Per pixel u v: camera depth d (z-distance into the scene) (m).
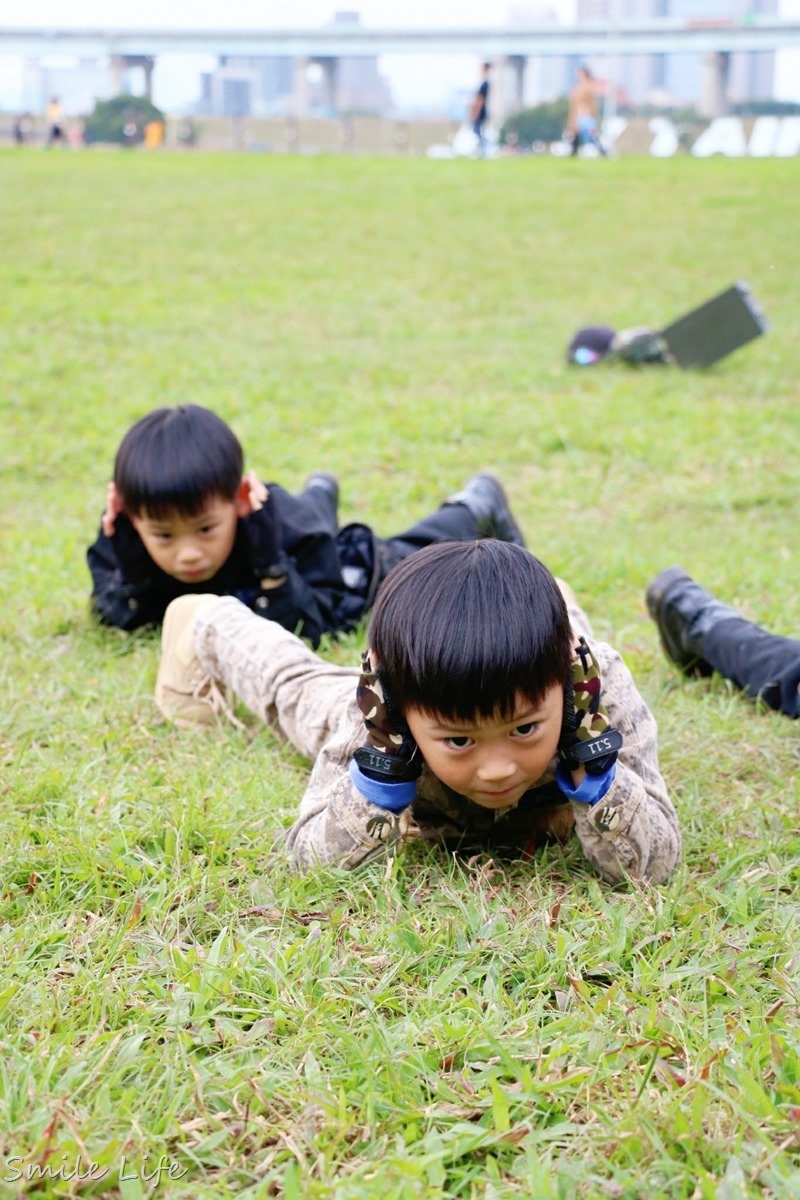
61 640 4.24
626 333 9.52
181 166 23.95
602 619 4.45
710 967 2.24
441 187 20.42
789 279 13.39
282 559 4.03
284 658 3.25
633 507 6.23
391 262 14.28
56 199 18.09
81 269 13.17
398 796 2.54
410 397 8.46
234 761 3.19
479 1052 2.05
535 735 2.37
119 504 4.01
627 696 2.75
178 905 2.52
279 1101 1.96
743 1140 1.83
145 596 4.19
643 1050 2.02
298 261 14.19
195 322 11.03
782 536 5.70
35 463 6.96
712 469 6.90
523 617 2.30
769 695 3.54
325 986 2.22
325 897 2.53
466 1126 1.87
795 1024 2.12
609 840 2.53
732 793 3.05
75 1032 2.10
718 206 18.41
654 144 34.97
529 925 2.41
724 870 2.61
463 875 2.59
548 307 12.10
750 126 34.53
